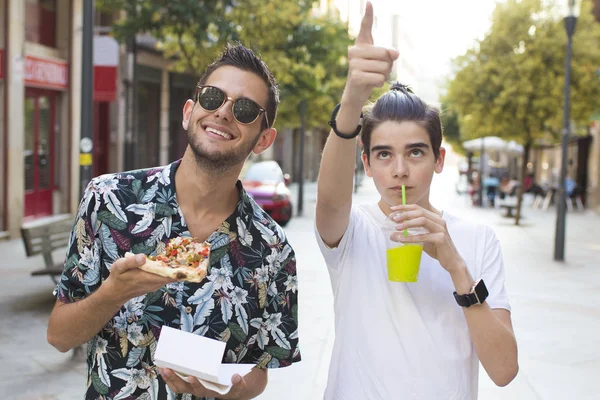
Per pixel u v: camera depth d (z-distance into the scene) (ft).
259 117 6.66
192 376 5.86
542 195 98.12
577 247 48.47
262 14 45.34
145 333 6.39
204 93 6.53
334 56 58.39
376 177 7.09
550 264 39.58
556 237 41.16
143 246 6.48
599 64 59.57
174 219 6.57
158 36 42.93
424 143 6.89
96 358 6.47
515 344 6.63
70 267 6.45
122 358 6.40
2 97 44.27
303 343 20.61
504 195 96.94
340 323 7.30
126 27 41.68
